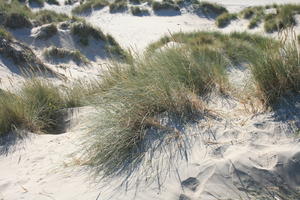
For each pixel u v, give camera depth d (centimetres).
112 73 614
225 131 344
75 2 2239
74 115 543
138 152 350
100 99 469
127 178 324
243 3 2109
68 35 1302
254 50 525
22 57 924
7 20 1277
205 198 281
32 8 2023
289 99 360
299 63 368
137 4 2075
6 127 482
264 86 373
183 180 302
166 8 1939
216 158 313
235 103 390
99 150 367
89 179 338
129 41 1459
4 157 427
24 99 564
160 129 368
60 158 398
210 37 1066
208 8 1952
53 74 932
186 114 379
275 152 301
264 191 278
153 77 416
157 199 290
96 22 1817
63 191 328
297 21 1231
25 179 364
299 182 284
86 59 1188
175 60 457
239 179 289
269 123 341
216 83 434
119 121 379
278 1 2038
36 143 450
